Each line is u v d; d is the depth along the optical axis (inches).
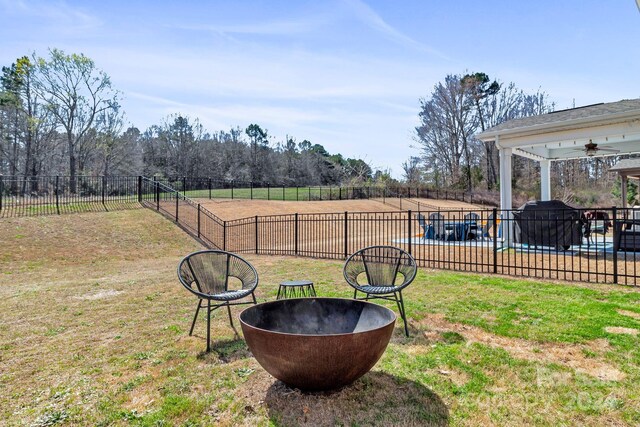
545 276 241.3
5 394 101.5
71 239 394.3
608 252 319.6
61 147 1190.9
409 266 166.4
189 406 93.4
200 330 153.9
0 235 372.5
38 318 171.9
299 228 559.8
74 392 102.2
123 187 639.8
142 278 267.9
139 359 124.5
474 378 105.2
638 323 144.6
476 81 1316.4
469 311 167.8
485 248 359.9
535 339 132.1
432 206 916.0
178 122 1488.7
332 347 85.4
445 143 1380.4
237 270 163.6
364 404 92.4
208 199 735.1
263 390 101.1
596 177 1131.9
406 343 132.6
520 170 1294.3
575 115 361.4
